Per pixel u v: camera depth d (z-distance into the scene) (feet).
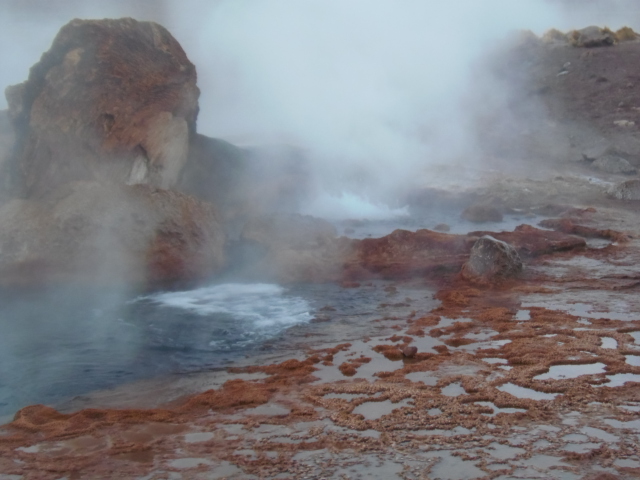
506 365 26.16
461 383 24.35
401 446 19.72
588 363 26.07
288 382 25.00
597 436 20.04
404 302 35.63
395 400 22.90
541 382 23.99
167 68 49.03
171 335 31.17
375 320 32.71
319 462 18.94
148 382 25.90
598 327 30.19
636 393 23.03
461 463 18.67
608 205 59.67
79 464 19.06
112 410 22.76
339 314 33.91
